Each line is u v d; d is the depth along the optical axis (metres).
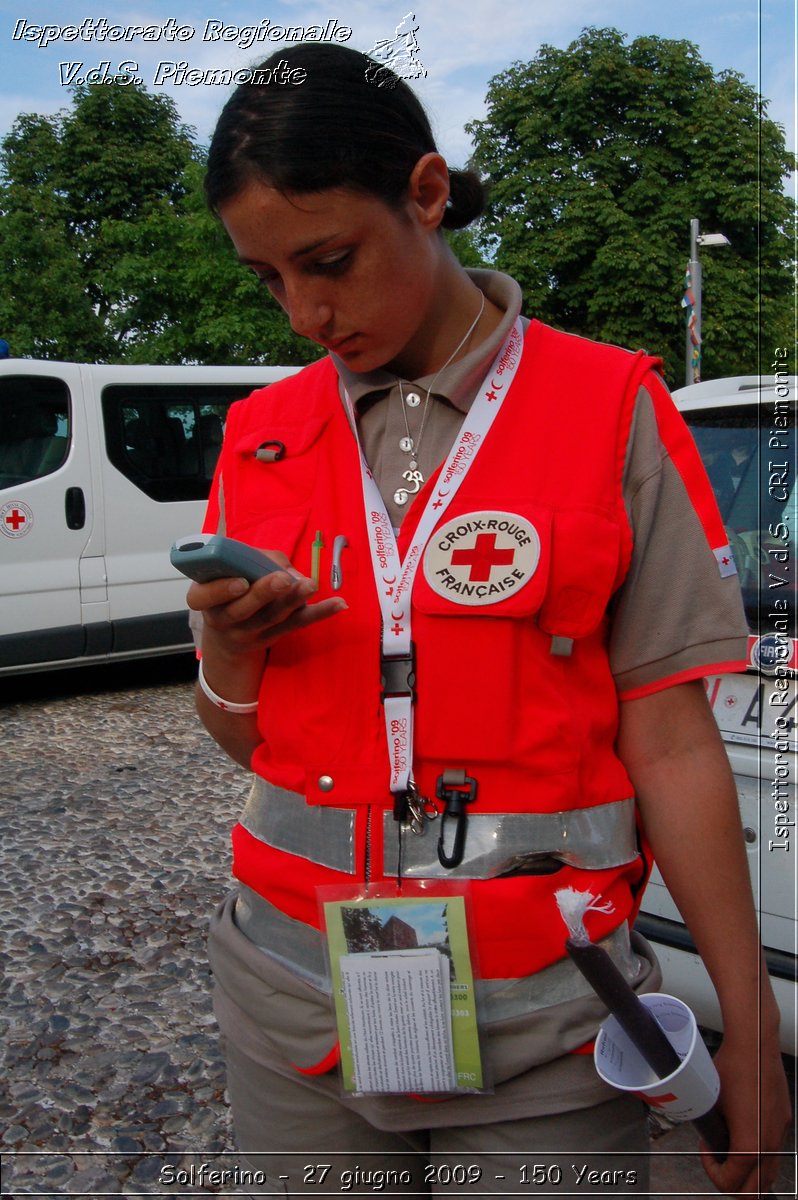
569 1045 1.05
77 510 6.51
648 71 18.28
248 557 0.99
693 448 1.11
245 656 1.13
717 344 17.97
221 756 5.53
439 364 1.12
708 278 17.72
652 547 1.08
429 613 1.03
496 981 1.05
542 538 1.02
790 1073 2.35
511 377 1.10
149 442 6.83
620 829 1.10
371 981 1.05
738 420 2.52
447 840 1.04
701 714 1.12
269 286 1.10
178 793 4.93
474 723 1.02
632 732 1.13
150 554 6.80
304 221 0.99
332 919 1.06
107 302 14.87
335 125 0.96
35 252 13.72
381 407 1.12
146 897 3.77
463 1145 1.10
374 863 1.06
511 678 1.02
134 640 6.74
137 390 6.79
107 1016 3.00
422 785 1.05
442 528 1.04
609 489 1.05
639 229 18.16
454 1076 1.05
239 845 1.20
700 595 1.08
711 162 17.89
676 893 1.13
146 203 14.26
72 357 13.98
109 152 14.33
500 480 1.06
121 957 3.34
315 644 1.09
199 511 7.00
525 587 1.01
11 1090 2.66
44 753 5.61
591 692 1.08
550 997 1.05
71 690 7.09
